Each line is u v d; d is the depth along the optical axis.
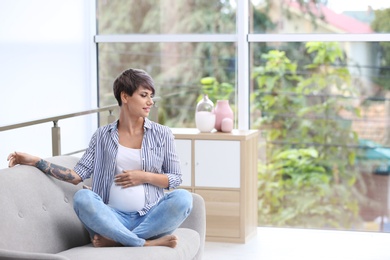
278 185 7.06
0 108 6.43
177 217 4.07
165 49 7.44
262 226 7.06
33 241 3.81
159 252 3.89
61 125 7.21
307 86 6.98
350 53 6.86
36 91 6.87
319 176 6.96
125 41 7.53
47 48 7.03
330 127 6.93
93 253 3.76
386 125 6.80
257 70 7.10
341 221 6.93
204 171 6.44
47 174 4.20
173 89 7.43
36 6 6.86
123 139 4.32
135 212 4.20
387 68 6.79
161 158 4.35
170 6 7.40
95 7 7.61
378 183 6.84
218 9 7.25
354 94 6.87
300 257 5.86
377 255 5.92
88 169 4.30
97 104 7.70
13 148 6.57
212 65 7.30
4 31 6.47
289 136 7.03
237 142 6.36
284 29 7.03
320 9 6.93
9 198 3.80
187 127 7.42
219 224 6.41
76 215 4.25
